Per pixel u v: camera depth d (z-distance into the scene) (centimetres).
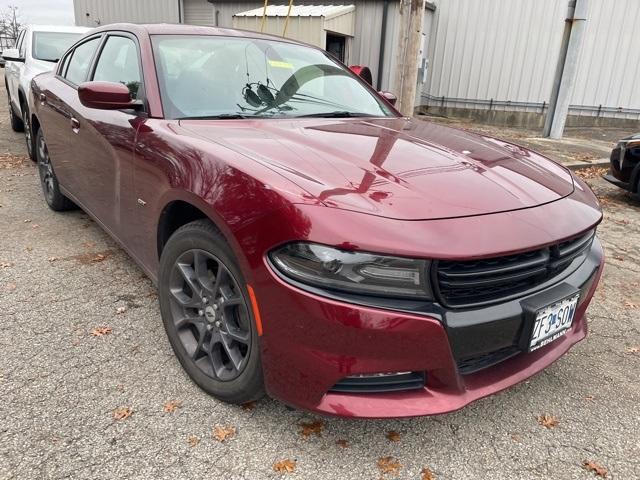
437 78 1301
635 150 559
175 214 241
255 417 216
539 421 224
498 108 1266
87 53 378
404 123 296
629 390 247
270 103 286
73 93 364
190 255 223
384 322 166
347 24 1170
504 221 183
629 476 196
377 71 1214
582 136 1097
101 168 306
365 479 189
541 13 1180
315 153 214
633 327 308
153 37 294
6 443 195
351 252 165
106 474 184
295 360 179
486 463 199
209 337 225
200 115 263
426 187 192
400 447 205
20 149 729
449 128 303
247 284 187
